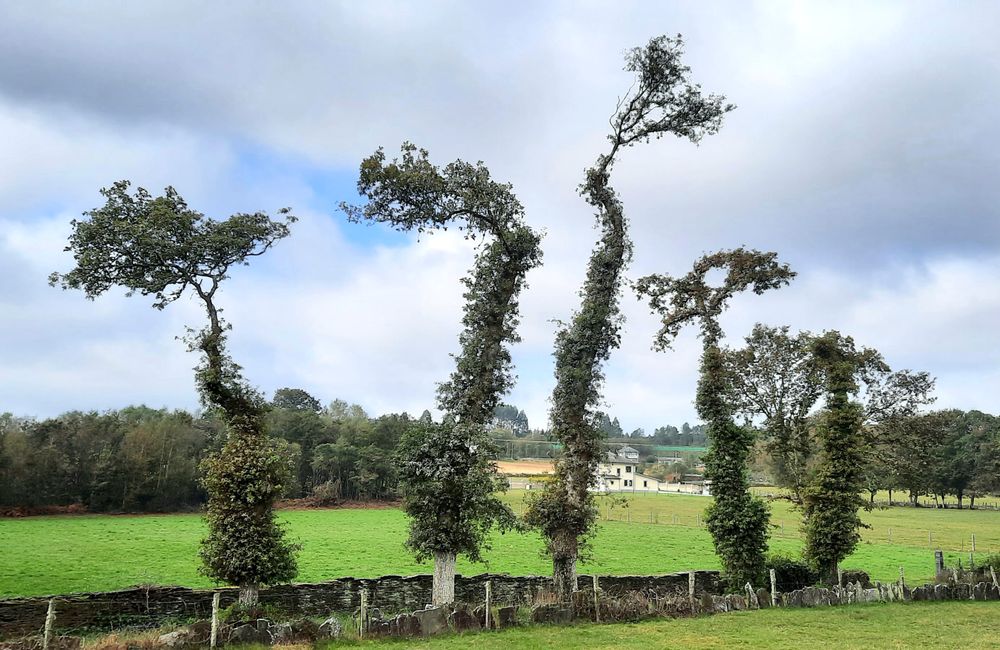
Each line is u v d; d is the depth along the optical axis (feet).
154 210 63.77
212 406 64.85
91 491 231.71
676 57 77.30
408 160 71.46
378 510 281.13
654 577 84.43
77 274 63.57
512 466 361.10
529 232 75.92
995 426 319.27
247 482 61.87
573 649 52.01
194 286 66.39
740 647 53.31
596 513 73.46
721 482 81.15
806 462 103.30
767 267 86.94
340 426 336.08
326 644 52.37
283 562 61.87
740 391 102.58
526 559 132.46
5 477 213.87
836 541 84.79
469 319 73.87
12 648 46.98
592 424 74.13
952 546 169.89
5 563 112.57
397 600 74.08
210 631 50.93
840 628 61.57
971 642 55.83
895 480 129.80
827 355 95.14
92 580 97.55
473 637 56.13
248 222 67.15
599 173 78.54
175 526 192.54
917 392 104.68
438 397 71.46
